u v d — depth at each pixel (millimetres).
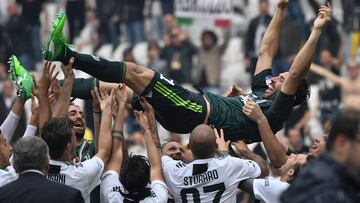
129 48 41562
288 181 17625
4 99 36594
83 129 18750
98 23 43594
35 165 15477
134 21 43031
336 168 13398
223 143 18156
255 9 42531
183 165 17609
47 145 16031
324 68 37844
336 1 42781
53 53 17547
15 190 15297
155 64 40156
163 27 43594
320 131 35500
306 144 32219
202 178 17453
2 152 17656
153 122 18266
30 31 43812
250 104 18547
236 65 40594
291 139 30172
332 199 13219
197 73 39844
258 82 19766
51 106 18391
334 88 35906
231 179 17438
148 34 44000
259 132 18891
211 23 38781
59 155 16750
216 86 39656
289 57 36969
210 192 17453
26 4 43750
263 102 19109
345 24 41094
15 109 18531
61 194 15281
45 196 15234
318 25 18359
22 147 15477
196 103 18844
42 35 44438
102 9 43594
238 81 40031
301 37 37438
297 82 18594
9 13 43969
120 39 43500
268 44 20078
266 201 17281
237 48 41000
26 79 18234
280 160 18344
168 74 39906
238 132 18906
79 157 18672
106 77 18062
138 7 43062
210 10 38750
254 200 17562
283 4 20094
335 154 13492
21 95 18234
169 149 18578
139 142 33375
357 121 13430
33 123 17969
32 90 18234
